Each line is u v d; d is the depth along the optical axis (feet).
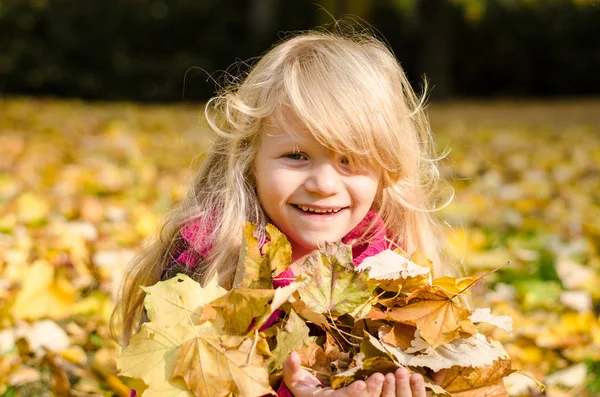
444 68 46.14
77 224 10.11
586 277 9.16
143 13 45.29
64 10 44.39
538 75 50.47
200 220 5.69
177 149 19.35
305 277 4.32
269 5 44.55
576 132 26.96
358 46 5.88
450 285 4.72
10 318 7.13
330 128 5.02
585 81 50.29
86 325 7.27
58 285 7.32
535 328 7.63
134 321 6.07
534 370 6.88
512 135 25.17
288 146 5.15
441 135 24.27
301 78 5.28
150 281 5.83
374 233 6.04
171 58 44.96
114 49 44.50
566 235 11.67
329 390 4.23
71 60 44.29
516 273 9.59
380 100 5.38
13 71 43.62
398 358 4.35
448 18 46.70
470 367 4.65
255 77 5.64
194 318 4.50
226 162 5.88
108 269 8.39
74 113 28.58
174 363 4.26
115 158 17.37
